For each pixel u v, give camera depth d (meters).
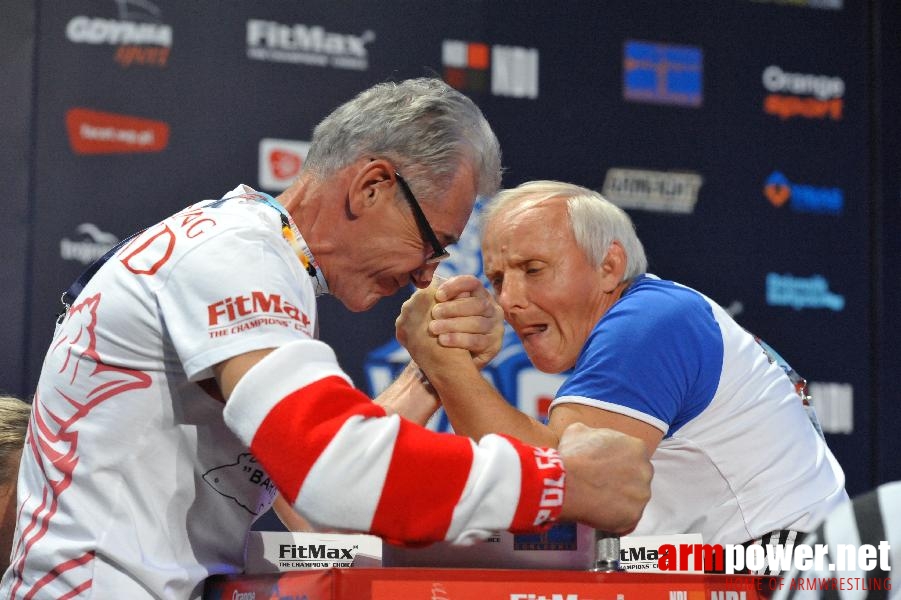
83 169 4.20
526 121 4.61
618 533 1.72
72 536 1.71
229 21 4.36
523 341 2.52
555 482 1.60
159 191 4.25
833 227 4.86
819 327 4.81
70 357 1.77
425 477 1.54
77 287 1.91
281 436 1.54
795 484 2.30
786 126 4.86
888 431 4.83
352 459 1.53
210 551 1.80
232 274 1.64
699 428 2.29
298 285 1.72
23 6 4.19
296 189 1.93
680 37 4.79
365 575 1.49
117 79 4.25
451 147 1.92
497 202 2.55
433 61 4.55
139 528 1.71
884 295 4.88
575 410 2.20
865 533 1.15
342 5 4.47
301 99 4.41
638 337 2.22
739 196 4.79
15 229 4.13
